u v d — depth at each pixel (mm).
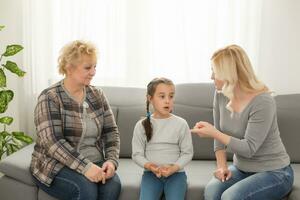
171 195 1923
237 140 1857
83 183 1906
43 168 1981
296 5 2820
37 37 2941
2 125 3045
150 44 2914
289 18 2840
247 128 1890
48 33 2916
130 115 2652
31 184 2082
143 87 2953
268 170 1922
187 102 2652
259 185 1825
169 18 2867
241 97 1948
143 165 2021
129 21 2893
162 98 2094
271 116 1866
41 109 1986
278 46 2877
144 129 2117
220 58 1885
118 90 2760
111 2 2869
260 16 2818
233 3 2789
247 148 1840
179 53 2891
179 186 1965
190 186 2039
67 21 2896
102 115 2178
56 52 2957
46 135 1949
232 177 1994
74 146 2047
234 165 2119
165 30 2883
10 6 2912
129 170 2307
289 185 1894
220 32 2863
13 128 3057
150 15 2883
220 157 2115
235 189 1818
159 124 2123
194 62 2902
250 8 2805
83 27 2885
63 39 2924
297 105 2602
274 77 2912
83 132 2041
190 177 2186
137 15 2883
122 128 2631
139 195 2027
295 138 2537
